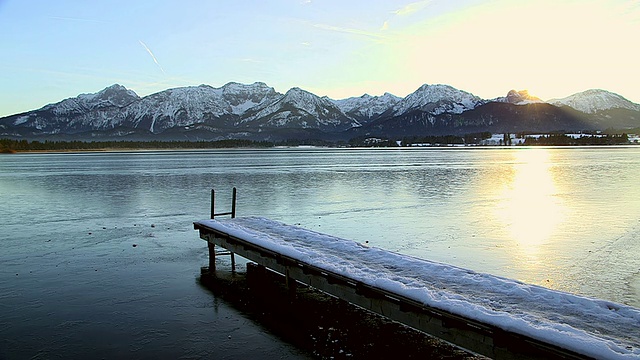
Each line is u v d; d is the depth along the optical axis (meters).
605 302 10.16
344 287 12.22
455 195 41.09
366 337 11.88
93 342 12.05
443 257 19.84
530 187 47.38
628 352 7.72
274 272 17.06
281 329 12.66
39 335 12.45
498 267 18.34
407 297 10.56
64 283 16.72
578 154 142.50
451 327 9.58
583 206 34.03
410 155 157.12
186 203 36.75
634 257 19.78
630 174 62.72
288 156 157.75
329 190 45.22
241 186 49.59
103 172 75.25
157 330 12.72
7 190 47.59
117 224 28.03
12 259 20.02
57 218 30.25
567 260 19.36
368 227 26.42
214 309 14.19
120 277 17.42
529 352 8.39
